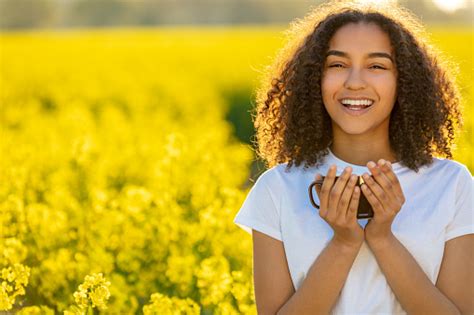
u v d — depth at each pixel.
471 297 3.96
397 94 4.08
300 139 4.14
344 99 3.99
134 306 6.23
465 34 35.66
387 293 3.94
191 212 8.62
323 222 3.98
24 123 19.02
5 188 9.04
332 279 3.79
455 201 3.99
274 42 37.88
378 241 3.78
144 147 13.41
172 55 35.19
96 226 7.49
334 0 4.34
